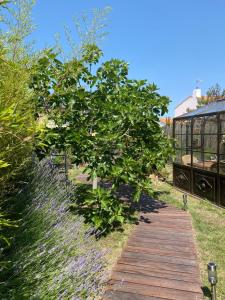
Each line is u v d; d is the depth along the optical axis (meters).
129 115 5.84
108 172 5.89
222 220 7.16
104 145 5.86
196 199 9.40
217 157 8.45
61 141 5.88
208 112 9.44
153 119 6.43
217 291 4.00
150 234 6.05
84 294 3.46
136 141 6.66
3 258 3.10
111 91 6.46
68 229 4.52
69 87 5.78
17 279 2.99
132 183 6.27
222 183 8.24
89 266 3.85
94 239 5.39
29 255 3.24
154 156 6.52
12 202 3.81
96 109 6.03
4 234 3.25
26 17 3.39
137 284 4.12
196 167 9.84
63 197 5.92
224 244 5.64
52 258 3.64
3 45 2.86
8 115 2.06
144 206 8.23
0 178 2.70
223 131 8.53
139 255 5.04
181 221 6.97
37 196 4.60
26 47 3.72
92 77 6.06
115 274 4.38
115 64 6.35
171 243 5.60
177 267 4.64
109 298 3.76
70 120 5.99
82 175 12.68
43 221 4.16
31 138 2.82
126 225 6.52
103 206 5.54
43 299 2.96
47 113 5.31
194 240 5.81
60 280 3.24
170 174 13.73
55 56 5.34
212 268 3.53
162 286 4.09
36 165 5.47
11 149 2.45
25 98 3.09
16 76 2.84
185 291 3.98
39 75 5.12
